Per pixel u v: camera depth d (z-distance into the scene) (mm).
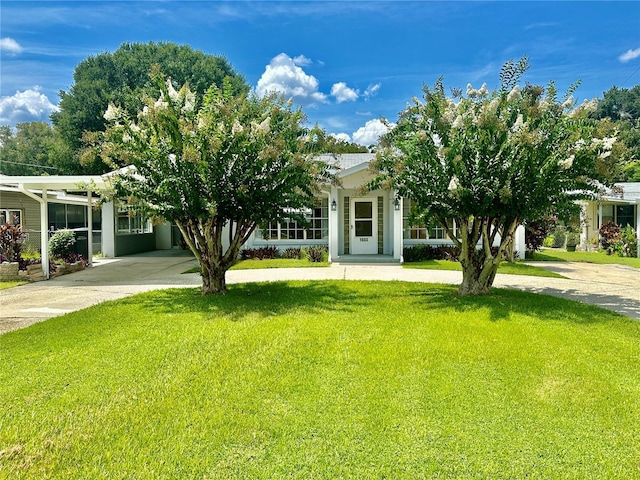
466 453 2676
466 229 7164
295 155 7047
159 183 6855
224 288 7742
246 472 2502
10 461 2604
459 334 4871
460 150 6387
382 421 3045
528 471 2504
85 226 19203
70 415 3133
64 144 26516
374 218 14242
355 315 5824
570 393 3434
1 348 4574
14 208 14805
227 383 3648
